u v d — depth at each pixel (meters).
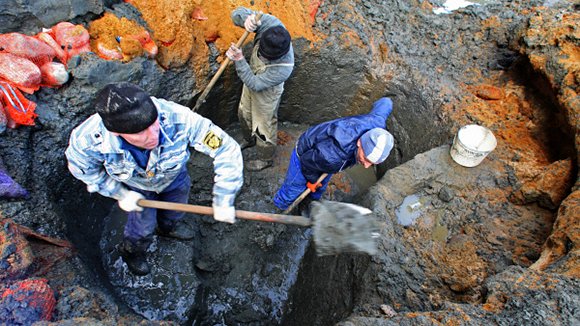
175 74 3.83
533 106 3.80
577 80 3.36
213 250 4.01
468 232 3.19
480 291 2.57
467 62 4.27
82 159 2.02
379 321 2.27
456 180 3.46
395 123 4.52
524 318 2.13
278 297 3.89
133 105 1.66
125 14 3.51
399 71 4.29
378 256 2.97
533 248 3.02
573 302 2.15
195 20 3.89
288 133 5.01
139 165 2.17
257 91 3.56
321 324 3.12
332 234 2.03
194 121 2.08
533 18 3.97
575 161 3.20
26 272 2.44
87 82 3.22
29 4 3.09
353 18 4.37
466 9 4.49
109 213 3.93
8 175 2.82
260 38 3.21
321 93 4.66
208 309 3.76
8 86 2.91
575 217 2.67
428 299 2.78
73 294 2.42
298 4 4.16
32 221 2.83
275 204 4.11
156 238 3.83
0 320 2.07
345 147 3.03
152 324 2.33
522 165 3.46
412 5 4.55
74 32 3.19
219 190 2.17
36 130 3.09
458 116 3.91
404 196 3.41
